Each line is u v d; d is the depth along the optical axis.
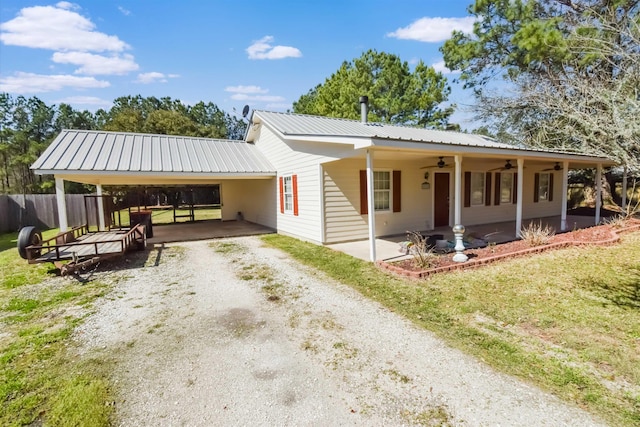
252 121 12.88
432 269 5.84
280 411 2.48
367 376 2.89
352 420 2.36
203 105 48.50
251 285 5.59
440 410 2.44
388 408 2.48
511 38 12.59
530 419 2.31
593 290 4.93
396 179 10.04
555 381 2.74
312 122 11.44
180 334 3.81
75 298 5.09
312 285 5.48
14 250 9.49
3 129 30.38
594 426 2.23
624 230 9.45
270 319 4.16
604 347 3.28
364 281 5.59
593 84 5.64
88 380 2.92
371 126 11.67
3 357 3.33
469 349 3.30
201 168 10.55
